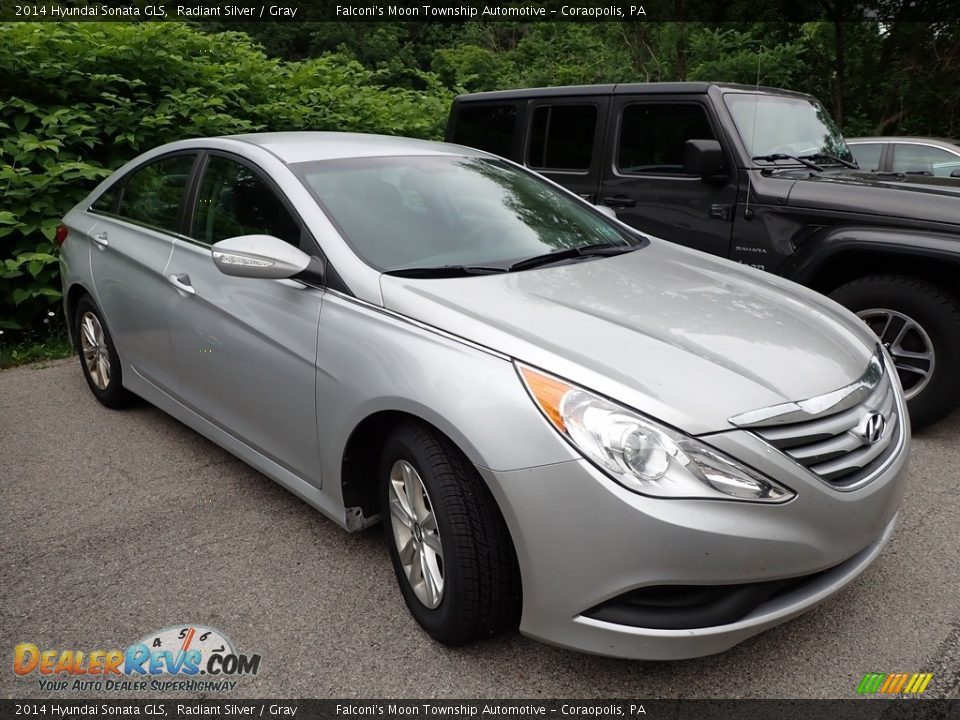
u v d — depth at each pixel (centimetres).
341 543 299
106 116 602
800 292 297
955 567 275
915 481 341
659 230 481
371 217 288
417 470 230
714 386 207
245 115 720
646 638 197
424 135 897
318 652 239
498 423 205
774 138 470
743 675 225
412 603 246
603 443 195
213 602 264
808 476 203
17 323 574
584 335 226
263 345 285
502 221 314
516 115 568
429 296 246
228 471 364
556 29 1764
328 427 259
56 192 576
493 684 223
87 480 357
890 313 383
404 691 222
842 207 399
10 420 434
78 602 266
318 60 869
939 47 1308
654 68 1452
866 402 229
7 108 585
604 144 509
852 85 1380
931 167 774
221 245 266
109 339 413
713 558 191
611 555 193
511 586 220
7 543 304
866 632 241
